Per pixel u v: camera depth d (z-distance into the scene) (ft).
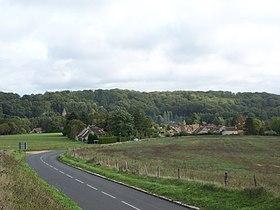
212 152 266.36
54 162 196.03
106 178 118.42
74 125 505.66
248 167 177.17
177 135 530.68
